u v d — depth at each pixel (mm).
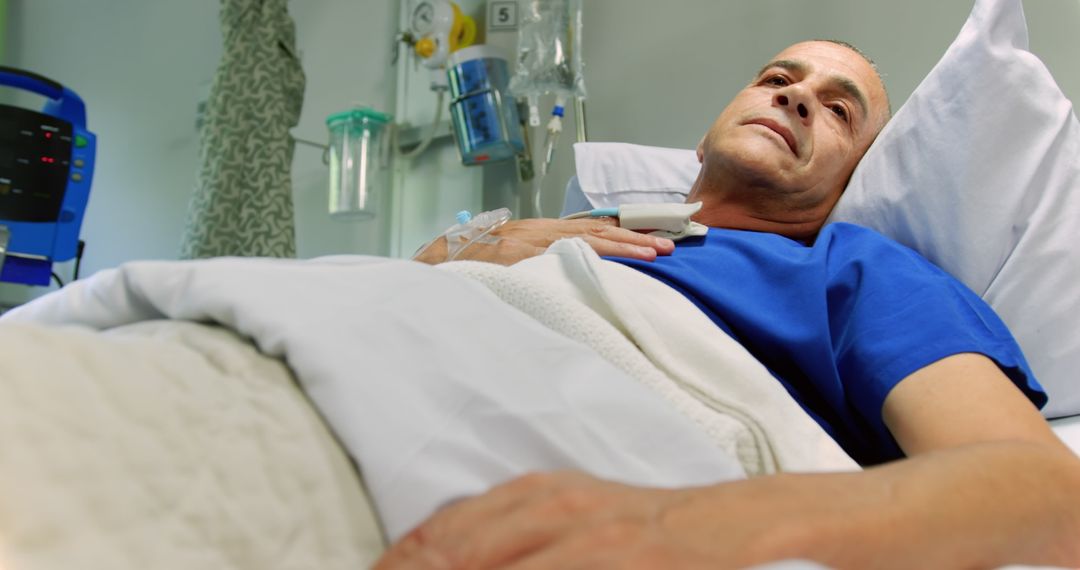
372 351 567
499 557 415
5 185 2305
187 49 3146
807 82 1531
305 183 3076
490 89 2504
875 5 2061
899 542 493
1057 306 1178
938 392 867
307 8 3178
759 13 2273
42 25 3498
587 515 435
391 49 2975
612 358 790
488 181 2752
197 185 2574
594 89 2553
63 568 362
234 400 495
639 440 619
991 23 1315
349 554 469
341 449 515
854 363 976
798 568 363
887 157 1411
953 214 1272
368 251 2951
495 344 647
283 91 2645
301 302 584
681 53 2412
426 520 469
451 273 741
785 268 1142
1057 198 1232
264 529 448
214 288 580
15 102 3354
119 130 3270
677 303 992
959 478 562
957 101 1307
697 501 465
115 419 431
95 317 638
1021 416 803
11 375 410
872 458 1042
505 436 547
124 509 402
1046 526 581
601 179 2086
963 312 979
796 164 1461
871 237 1148
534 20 2352
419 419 525
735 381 857
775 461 749
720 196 1523
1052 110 1268
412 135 2967
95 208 3268
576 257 967
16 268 2338
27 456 385
